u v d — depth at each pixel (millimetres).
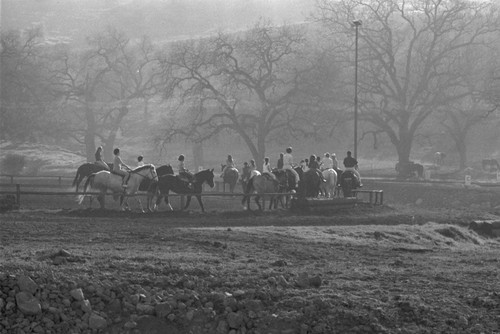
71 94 88875
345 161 44406
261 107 77688
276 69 76750
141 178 37000
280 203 44531
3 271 15109
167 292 15055
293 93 72875
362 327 14070
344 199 41344
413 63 79750
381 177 74125
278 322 14164
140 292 14875
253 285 15672
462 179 73562
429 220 39250
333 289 15828
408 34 83500
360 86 73875
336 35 77188
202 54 75750
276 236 26391
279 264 18750
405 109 74250
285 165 41438
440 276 17719
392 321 14344
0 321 13766
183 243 22688
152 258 18266
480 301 15352
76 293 14375
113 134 89312
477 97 75062
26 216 32844
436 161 84188
